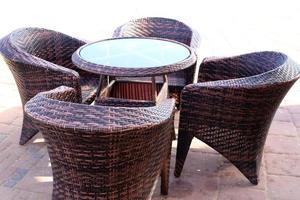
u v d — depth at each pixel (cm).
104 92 264
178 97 302
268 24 699
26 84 265
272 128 330
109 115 158
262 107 226
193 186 253
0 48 265
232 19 738
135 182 182
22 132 297
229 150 246
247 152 245
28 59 254
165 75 268
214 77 292
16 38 282
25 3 866
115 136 154
